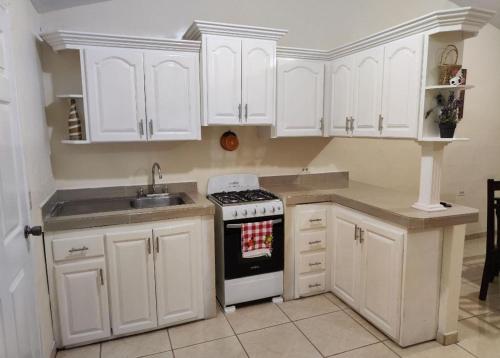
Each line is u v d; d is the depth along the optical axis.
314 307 2.82
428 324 2.33
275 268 2.83
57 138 2.61
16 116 1.64
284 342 2.36
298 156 3.39
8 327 1.35
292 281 2.93
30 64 2.16
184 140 2.85
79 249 2.21
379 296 2.41
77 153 2.69
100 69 2.36
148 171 2.90
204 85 2.59
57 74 2.55
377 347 2.30
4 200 1.39
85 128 2.50
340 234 2.82
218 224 2.73
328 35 3.34
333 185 3.35
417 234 2.18
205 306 2.62
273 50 2.75
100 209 2.65
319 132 3.09
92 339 2.33
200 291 2.58
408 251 2.17
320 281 3.00
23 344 1.54
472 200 4.31
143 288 2.39
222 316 2.69
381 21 3.53
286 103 2.93
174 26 2.83
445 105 2.17
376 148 3.69
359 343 2.35
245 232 2.67
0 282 1.28
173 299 2.49
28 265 1.69
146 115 2.50
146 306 2.42
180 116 2.59
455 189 4.20
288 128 2.96
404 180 3.85
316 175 3.48
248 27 2.60
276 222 2.77
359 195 2.79
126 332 2.40
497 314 2.71
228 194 3.01
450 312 2.30
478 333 2.46
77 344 2.31
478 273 3.46
